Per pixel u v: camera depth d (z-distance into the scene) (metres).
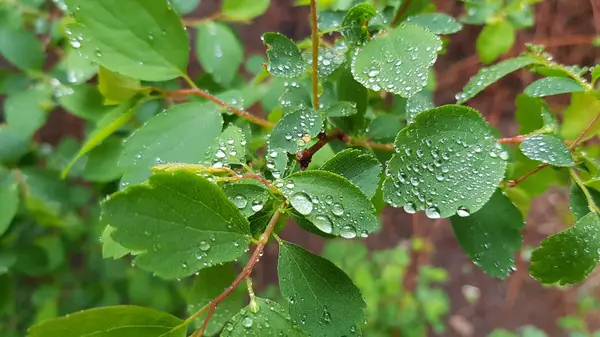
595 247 0.11
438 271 0.38
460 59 0.38
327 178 0.09
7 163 0.19
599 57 0.36
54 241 0.24
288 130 0.11
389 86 0.10
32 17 0.20
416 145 0.10
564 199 0.42
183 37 0.12
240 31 0.38
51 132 0.31
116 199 0.08
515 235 0.12
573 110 0.13
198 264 0.08
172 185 0.08
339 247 0.34
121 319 0.09
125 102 0.14
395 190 0.10
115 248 0.10
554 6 0.35
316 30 0.11
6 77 0.19
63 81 0.18
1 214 0.18
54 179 0.21
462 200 0.09
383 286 0.35
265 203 0.10
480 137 0.10
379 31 0.12
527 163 0.14
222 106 0.13
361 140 0.13
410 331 0.34
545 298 0.43
